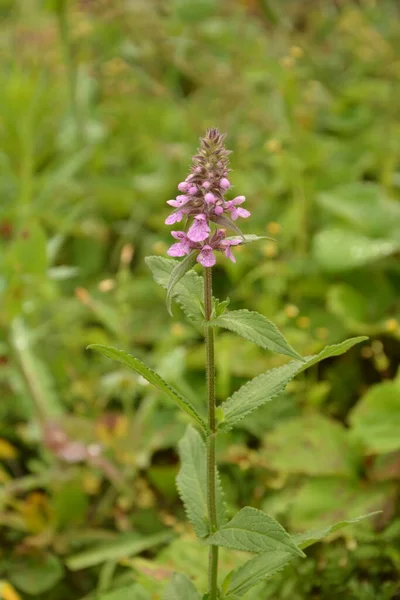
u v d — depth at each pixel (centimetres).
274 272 110
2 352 95
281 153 118
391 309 108
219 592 65
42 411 92
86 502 88
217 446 91
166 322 111
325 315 108
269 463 86
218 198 58
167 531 87
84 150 124
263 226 121
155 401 91
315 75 155
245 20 162
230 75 141
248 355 98
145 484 91
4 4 173
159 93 144
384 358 97
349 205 114
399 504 82
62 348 108
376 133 134
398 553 78
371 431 84
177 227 123
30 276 89
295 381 97
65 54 130
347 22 157
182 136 144
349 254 108
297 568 77
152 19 149
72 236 125
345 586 77
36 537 86
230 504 86
